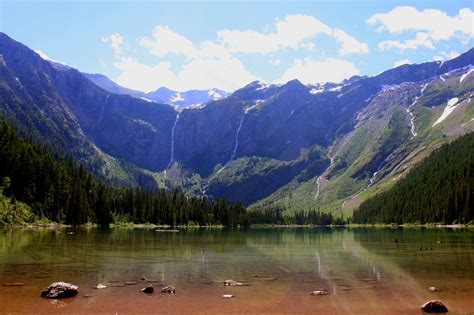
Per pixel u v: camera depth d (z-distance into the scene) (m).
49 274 39.06
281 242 94.62
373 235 131.12
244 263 50.78
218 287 34.56
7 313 25.20
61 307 26.84
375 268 46.56
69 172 193.62
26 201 151.75
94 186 198.12
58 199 161.88
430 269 45.72
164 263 49.59
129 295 30.89
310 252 66.94
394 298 30.86
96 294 30.94
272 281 37.66
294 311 27.11
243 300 29.92
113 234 114.12
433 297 31.19
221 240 100.31
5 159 152.62
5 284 33.62
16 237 84.62
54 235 97.31
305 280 38.28
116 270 42.91
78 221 163.50
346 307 28.22
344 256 59.78
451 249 70.88
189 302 29.08
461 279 39.00
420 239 100.94
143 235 115.00
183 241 92.06
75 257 53.06
